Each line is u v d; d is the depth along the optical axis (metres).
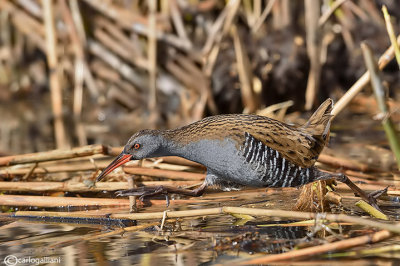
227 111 15.32
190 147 8.26
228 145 7.95
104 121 15.68
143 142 8.47
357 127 13.73
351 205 8.46
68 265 6.36
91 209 8.88
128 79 16.12
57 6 16.73
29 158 9.85
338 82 15.68
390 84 15.29
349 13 15.73
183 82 15.56
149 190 8.17
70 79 17.08
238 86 15.11
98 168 10.10
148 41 15.63
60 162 11.66
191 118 14.96
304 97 15.40
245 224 7.70
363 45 6.53
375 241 6.30
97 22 16.33
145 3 15.98
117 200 8.95
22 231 7.76
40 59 18.17
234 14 14.22
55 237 7.45
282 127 8.20
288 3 15.48
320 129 8.42
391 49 8.73
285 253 6.17
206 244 6.93
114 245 7.04
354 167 10.30
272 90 15.37
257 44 15.30
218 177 8.38
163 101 15.73
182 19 15.63
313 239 6.88
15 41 18.17
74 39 15.95
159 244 7.01
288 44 15.24
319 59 14.66
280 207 8.49
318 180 8.22
